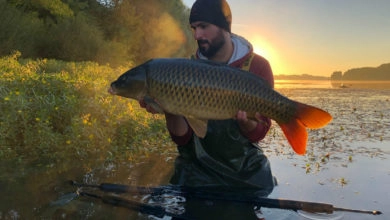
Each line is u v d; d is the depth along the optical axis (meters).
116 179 1.45
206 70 0.96
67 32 7.91
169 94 0.97
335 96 8.45
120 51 9.07
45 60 4.80
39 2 8.10
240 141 1.28
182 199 1.23
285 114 1.03
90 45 8.16
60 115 2.14
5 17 6.29
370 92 10.81
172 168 1.64
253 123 1.16
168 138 2.28
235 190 1.29
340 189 1.39
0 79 2.49
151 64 0.99
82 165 1.64
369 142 2.47
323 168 1.71
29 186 1.33
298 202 1.18
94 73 4.43
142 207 1.15
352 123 3.48
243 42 1.31
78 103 2.22
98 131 1.99
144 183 1.40
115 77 4.49
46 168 1.57
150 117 2.59
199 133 1.00
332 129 3.07
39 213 1.08
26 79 2.66
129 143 2.10
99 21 10.62
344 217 1.12
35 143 1.86
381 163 1.83
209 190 1.28
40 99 2.21
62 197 1.22
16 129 1.91
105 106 2.24
